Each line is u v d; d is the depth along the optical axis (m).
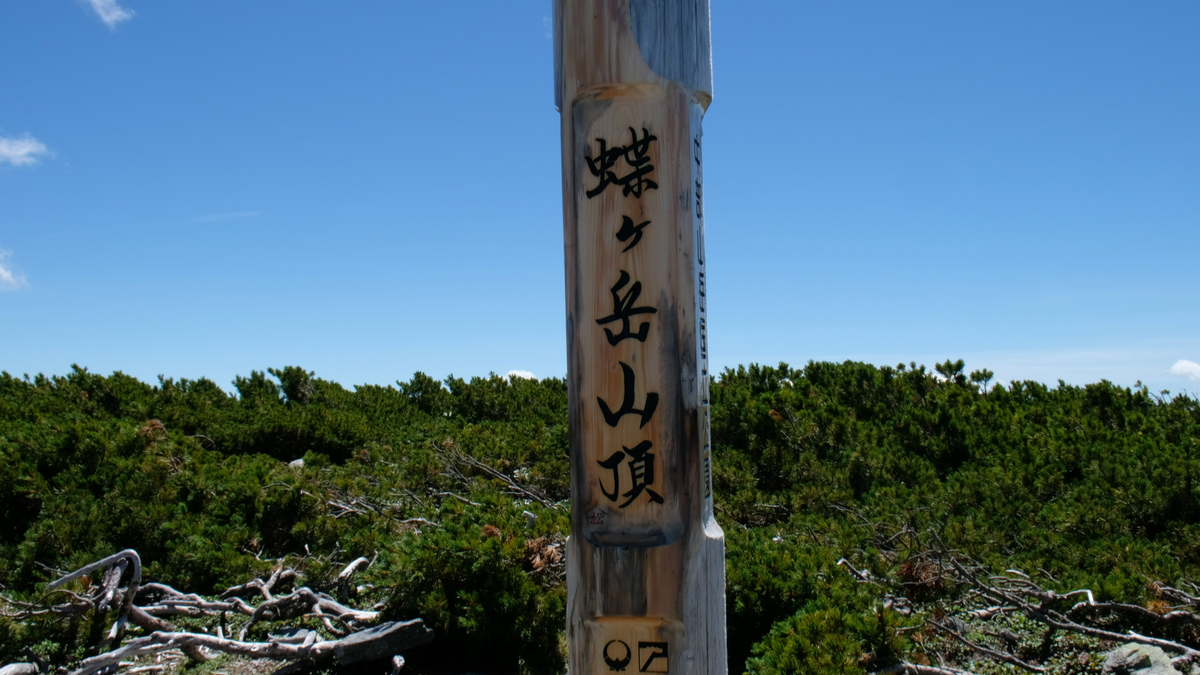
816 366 12.70
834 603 4.65
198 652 4.33
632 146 2.44
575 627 2.47
